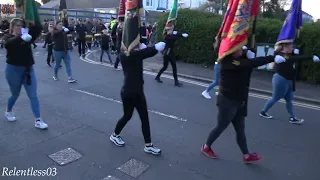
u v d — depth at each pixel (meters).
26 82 4.62
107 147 4.28
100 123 5.20
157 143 4.54
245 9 3.37
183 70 11.47
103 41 12.36
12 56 4.48
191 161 4.01
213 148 4.48
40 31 4.73
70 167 3.68
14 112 5.50
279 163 4.13
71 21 21.30
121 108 6.14
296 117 6.31
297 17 5.38
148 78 9.85
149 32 18.73
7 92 6.89
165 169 3.76
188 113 6.12
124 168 3.72
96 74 9.89
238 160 4.12
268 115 6.20
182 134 4.95
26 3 4.49
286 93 5.79
